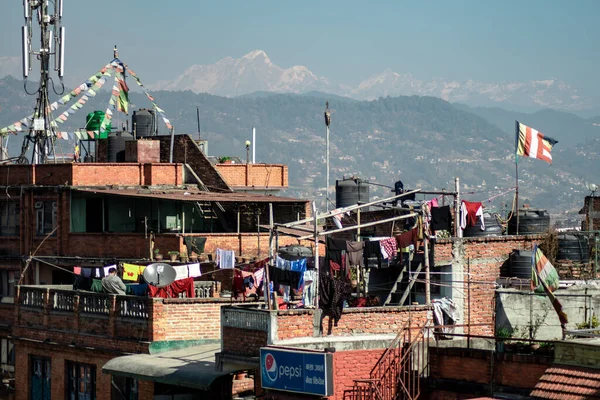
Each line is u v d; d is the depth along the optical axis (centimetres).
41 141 12669
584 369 6506
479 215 9025
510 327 7994
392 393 7512
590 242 9188
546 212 9881
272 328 7556
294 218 11600
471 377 7256
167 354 8906
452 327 8106
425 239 8312
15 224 11681
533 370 6925
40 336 10131
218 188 12006
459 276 8825
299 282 7762
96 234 10994
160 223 11162
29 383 10294
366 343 7575
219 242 10631
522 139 9675
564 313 7288
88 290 10025
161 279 9200
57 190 11231
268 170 12775
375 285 8919
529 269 8944
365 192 11169
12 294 11650
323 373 7175
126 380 9231
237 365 7894
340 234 10888
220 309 8456
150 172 11569
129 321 9262
